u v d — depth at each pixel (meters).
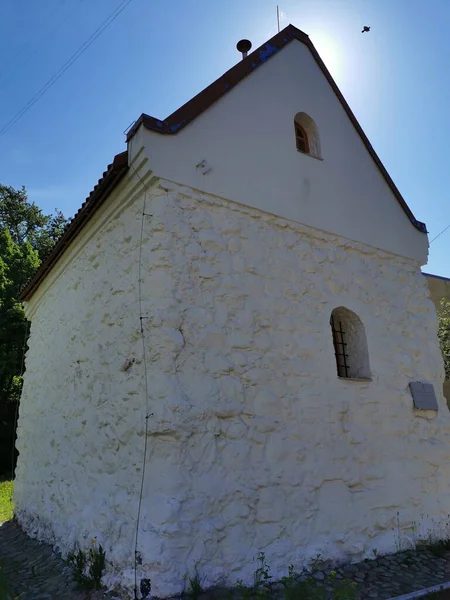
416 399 7.38
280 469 5.62
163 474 4.80
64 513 6.62
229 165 6.36
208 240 5.82
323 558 5.59
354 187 7.99
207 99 6.40
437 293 14.15
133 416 5.27
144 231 5.64
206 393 5.25
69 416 7.02
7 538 8.09
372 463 6.57
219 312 5.67
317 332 6.59
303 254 6.84
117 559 4.89
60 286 8.35
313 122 7.84
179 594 4.43
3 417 20.03
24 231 29.92
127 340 5.64
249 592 4.67
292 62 7.85
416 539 6.60
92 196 6.28
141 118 5.67
